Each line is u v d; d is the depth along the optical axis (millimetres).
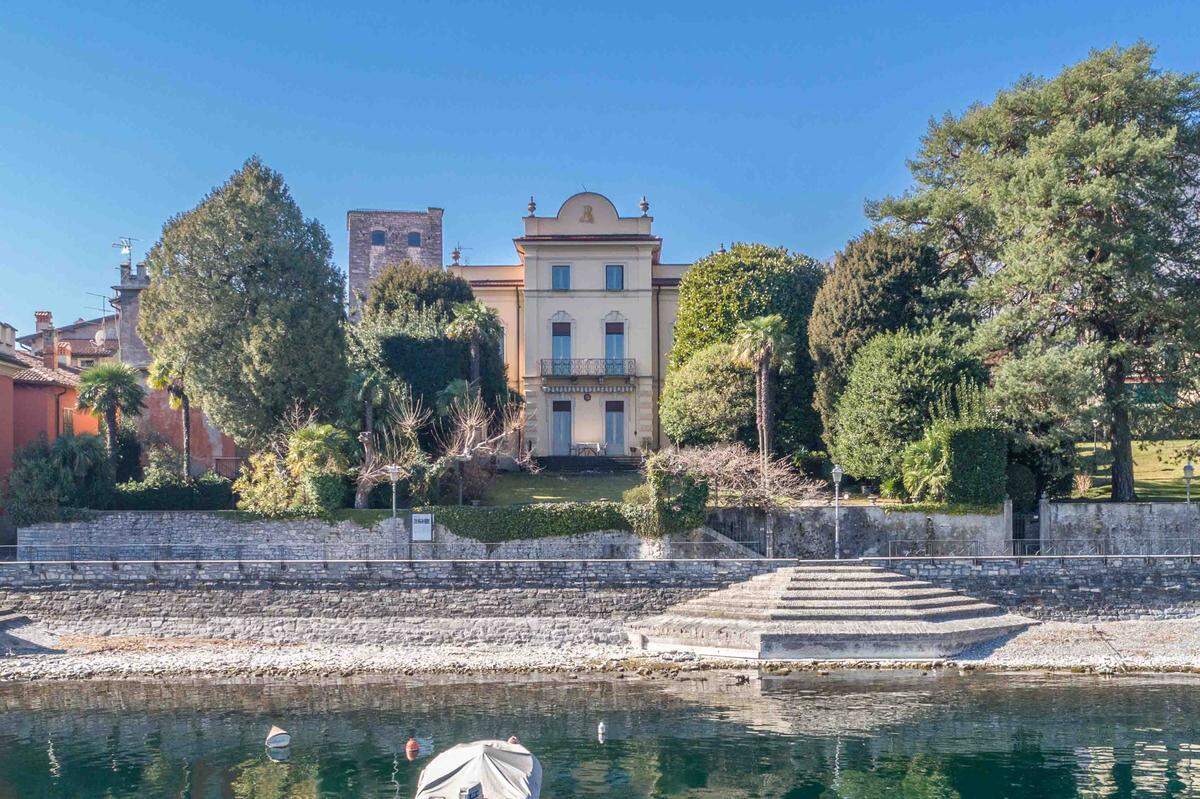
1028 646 44906
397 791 29422
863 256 61844
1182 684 40500
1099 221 54406
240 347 55312
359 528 51375
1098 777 30328
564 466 67188
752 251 68562
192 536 51781
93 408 55875
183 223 56812
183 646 46062
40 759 32219
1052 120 57844
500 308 75312
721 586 47969
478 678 41688
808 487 55125
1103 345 53188
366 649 45812
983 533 52188
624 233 72375
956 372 55656
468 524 51500
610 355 71688
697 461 53156
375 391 54594
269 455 52656
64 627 46844
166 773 30969
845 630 43906
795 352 64438
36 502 51969
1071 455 55219
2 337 59906
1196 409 54438
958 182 62875
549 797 29031
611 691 39594
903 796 28984
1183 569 48469
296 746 33312
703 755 32344
